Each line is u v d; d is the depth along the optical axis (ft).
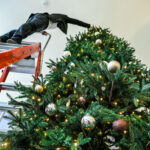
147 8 9.58
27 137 1.70
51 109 1.90
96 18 9.98
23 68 5.39
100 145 2.17
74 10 9.73
